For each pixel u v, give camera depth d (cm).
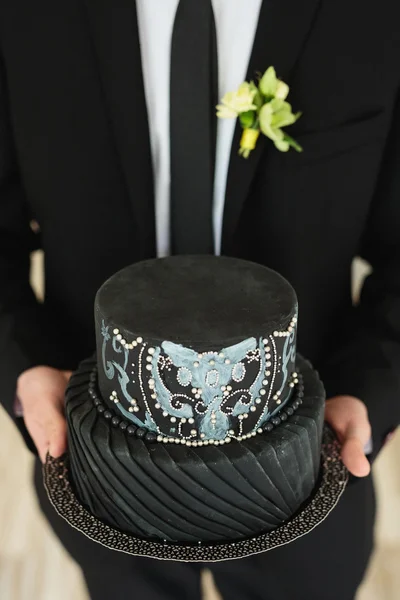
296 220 91
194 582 97
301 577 96
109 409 73
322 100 87
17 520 148
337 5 84
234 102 80
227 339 67
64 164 90
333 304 96
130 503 71
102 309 71
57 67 86
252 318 70
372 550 100
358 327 95
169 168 88
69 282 95
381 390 88
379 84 87
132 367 69
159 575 94
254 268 77
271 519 73
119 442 70
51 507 93
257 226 92
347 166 89
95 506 75
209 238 89
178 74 82
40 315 96
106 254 93
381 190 94
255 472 70
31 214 98
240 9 84
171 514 71
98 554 92
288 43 83
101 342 72
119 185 90
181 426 70
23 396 88
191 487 69
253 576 97
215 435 70
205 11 79
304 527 73
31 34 86
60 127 88
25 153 90
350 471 78
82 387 77
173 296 72
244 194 87
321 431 77
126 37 82
